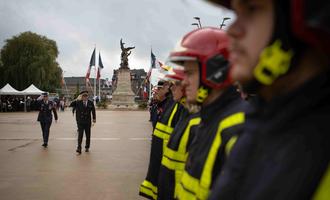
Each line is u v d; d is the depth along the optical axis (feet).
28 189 26.07
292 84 3.75
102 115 140.77
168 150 11.66
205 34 8.16
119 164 36.24
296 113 3.54
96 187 26.76
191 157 7.84
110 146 50.24
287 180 3.38
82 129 43.57
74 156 41.11
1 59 208.95
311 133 3.37
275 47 3.60
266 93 4.08
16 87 203.62
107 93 368.89
